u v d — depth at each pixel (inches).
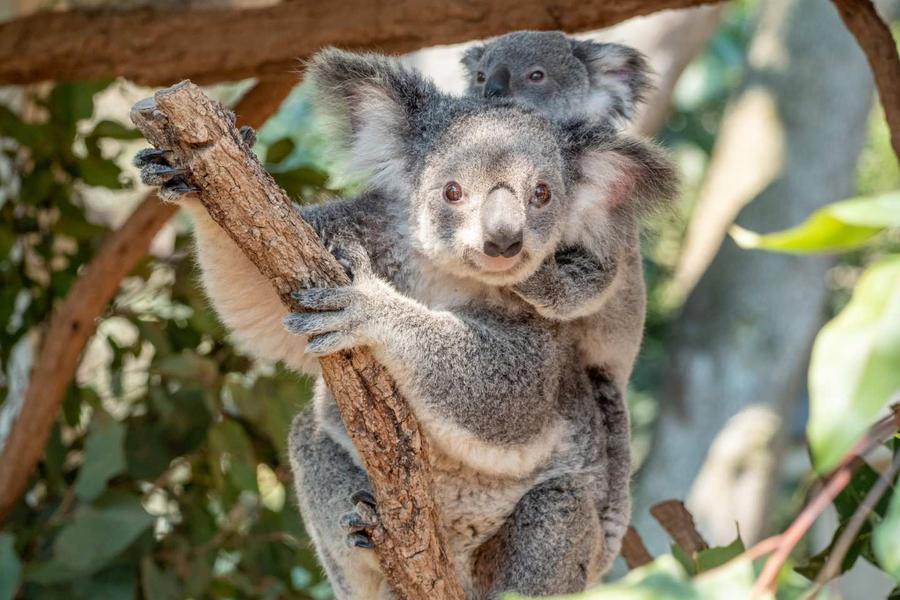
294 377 366.6
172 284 386.9
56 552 335.0
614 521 287.6
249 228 196.4
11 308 397.4
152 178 191.3
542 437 249.1
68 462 403.5
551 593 249.9
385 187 257.8
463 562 261.1
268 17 351.3
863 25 286.5
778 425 773.9
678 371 797.9
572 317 251.0
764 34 836.0
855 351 107.2
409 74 261.6
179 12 363.6
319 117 260.4
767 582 120.0
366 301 208.4
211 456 362.9
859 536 216.8
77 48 361.1
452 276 253.0
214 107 189.9
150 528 358.3
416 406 227.0
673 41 652.7
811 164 800.9
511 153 241.4
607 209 262.2
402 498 207.9
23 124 374.9
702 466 775.7
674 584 119.6
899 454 163.0
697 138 971.9
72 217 394.6
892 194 108.3
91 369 433.1
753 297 791.7
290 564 383.2
